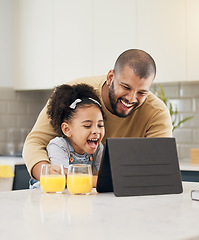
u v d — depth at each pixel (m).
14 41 4.30
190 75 3.34
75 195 1.35
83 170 1.37
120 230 0.86
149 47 3.48
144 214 1.02
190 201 1.22
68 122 1.74
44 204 1.16
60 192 1.40
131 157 1.35
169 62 3.41
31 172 1.64
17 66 4.29
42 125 1.88
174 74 3.39
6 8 4.27
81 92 1.80
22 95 4.44
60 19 3.95
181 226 0.90
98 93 1.95
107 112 1.96
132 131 2.05
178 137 3.87
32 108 4.55
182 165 3.21
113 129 2.01
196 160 3.39
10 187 3.48
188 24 3.33
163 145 1.40
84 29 3.80
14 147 4.27
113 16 3.64
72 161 1.73
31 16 4.16
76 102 1.73
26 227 0.88
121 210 1.08
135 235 0.82
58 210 1.07
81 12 3.82
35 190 1.48
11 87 4.32
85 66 3.80
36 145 1.76
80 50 3.83
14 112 4.37
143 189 1.34
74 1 3.86
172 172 1.39
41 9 4.09
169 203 1.19
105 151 1.35
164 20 3.42
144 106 2.02
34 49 4.15
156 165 1.37
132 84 1.77
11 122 4.34
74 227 0.88
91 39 3.77
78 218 0.97
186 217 0.99
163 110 2.06
